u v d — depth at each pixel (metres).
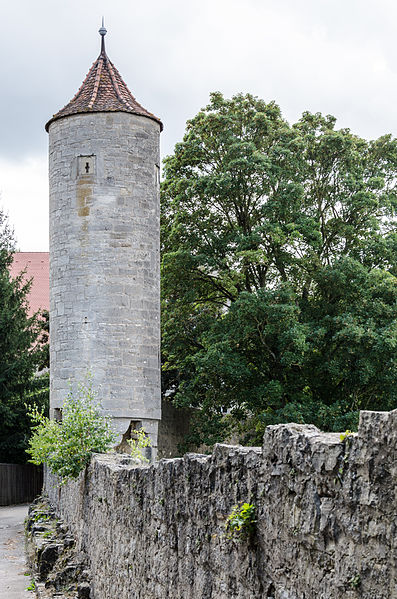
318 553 4.19
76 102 26.06
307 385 30.69
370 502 3.73
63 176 25.53
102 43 27.75
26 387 40.25
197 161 33.91
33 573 14.56
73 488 15.18
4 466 36.53
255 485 5.04
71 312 24.88
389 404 30.02
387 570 3.59
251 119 33.50
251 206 32.75
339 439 4.17
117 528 9.46
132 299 24.98
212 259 31.45
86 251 24.97
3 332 40.28
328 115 35.34
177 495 6.73
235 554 5.30
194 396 31.95
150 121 26.05
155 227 25.92
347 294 30.34
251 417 33.62
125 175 25.31
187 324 33.66
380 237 31.78
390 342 27.94
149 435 24.84
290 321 28.84
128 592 8.64
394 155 34.38
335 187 32.91
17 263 59.94
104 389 24.34
